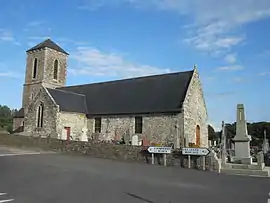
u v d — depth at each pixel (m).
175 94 31.80
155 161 21.36
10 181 11.82
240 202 9.50
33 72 46.78
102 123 34.47
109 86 39.34
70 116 34.09
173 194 10.38
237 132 22.50
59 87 45.31
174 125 29.73
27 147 27.81
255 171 17.78
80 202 8.70
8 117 84.00
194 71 33.22
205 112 34.97
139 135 31.52
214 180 14.52
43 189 10.47
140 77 37.72
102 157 24.00
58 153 24.94
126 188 11.16
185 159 20.11
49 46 45.97
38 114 34.88
